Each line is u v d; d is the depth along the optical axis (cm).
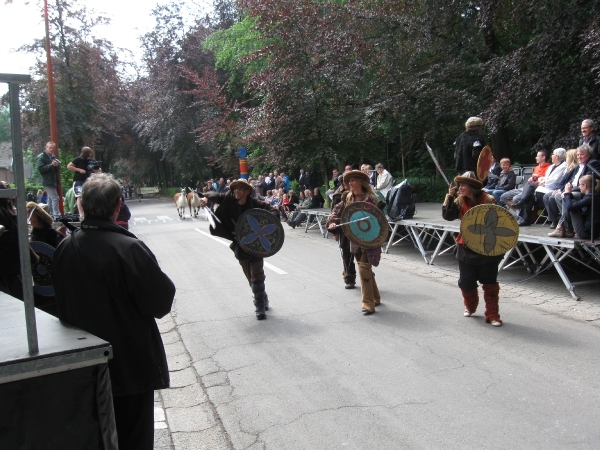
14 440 198
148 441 294
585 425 377
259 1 1816
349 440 374
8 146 1224
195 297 840
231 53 2847
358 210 680
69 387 209
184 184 4728
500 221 602
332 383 473
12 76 193
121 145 4856
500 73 1350
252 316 711
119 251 282
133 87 4116
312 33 1805
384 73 1778
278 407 434
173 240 1628
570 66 1202
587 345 535
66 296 285
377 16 1783
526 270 929
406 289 827
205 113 3253
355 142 1895
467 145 898
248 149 2889
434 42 1717
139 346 286
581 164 761
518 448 351
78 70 2698
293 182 2556
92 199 293
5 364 190
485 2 1355
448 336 583
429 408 414
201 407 450
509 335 577
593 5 1134
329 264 1084
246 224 677
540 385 446
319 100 1809
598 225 710
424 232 1133
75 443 210
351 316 684
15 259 431
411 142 1912
